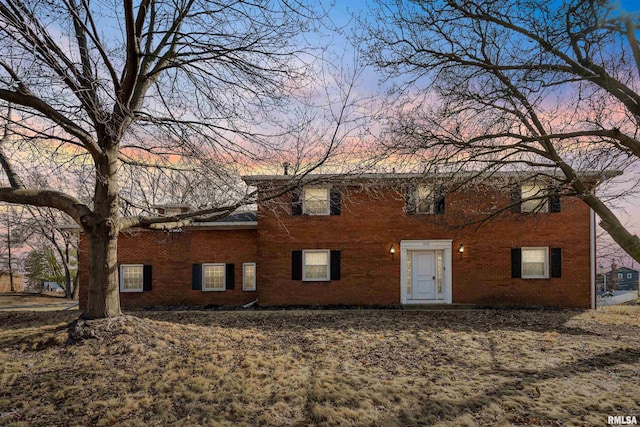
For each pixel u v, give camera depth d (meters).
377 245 17.77
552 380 7.50
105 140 9.65
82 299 18.84
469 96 10.37
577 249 17.14
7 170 9.97
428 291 17.81
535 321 13.56
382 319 13.77
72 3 7.78
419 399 6.66
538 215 17.19
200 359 8.50
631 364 8.47
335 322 13.16
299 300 17.75
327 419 5.93
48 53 6.87
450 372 8.00
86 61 8.64
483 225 16.95
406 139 10.45
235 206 10.16
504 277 17.31
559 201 17.28
